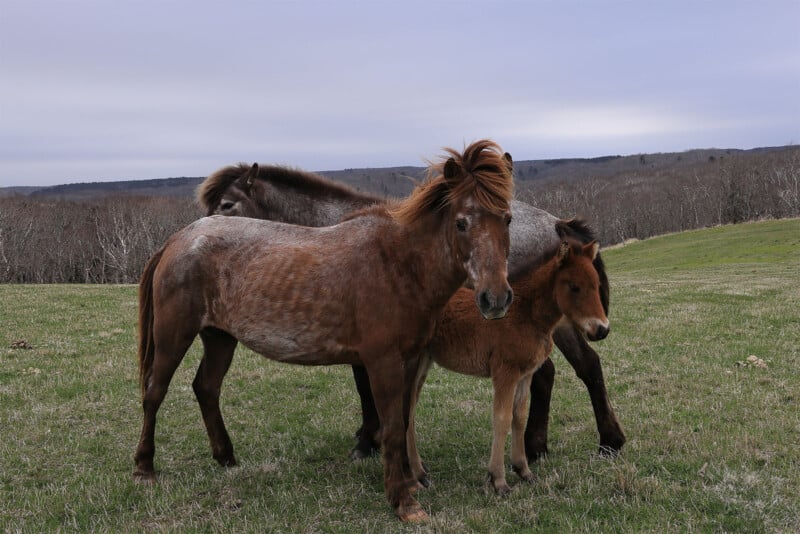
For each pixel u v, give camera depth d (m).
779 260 28.31
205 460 5.55
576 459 5.29
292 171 6.40
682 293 16.45
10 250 45.56
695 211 71.00
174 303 4.89
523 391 4.86
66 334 10.87
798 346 9.20
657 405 6.59
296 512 4.39
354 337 4.41
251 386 7.90
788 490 4.33
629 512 4.14
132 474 5.09
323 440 6.04
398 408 4.34
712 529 3.88
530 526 4.06
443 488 4.86
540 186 93.75
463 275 4.19
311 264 4.51
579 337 5.21
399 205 4.62
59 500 4.61
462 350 4.80
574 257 4.56
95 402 7.12
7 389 7.43
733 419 6.04
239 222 5.07
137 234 48.44
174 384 7.91
